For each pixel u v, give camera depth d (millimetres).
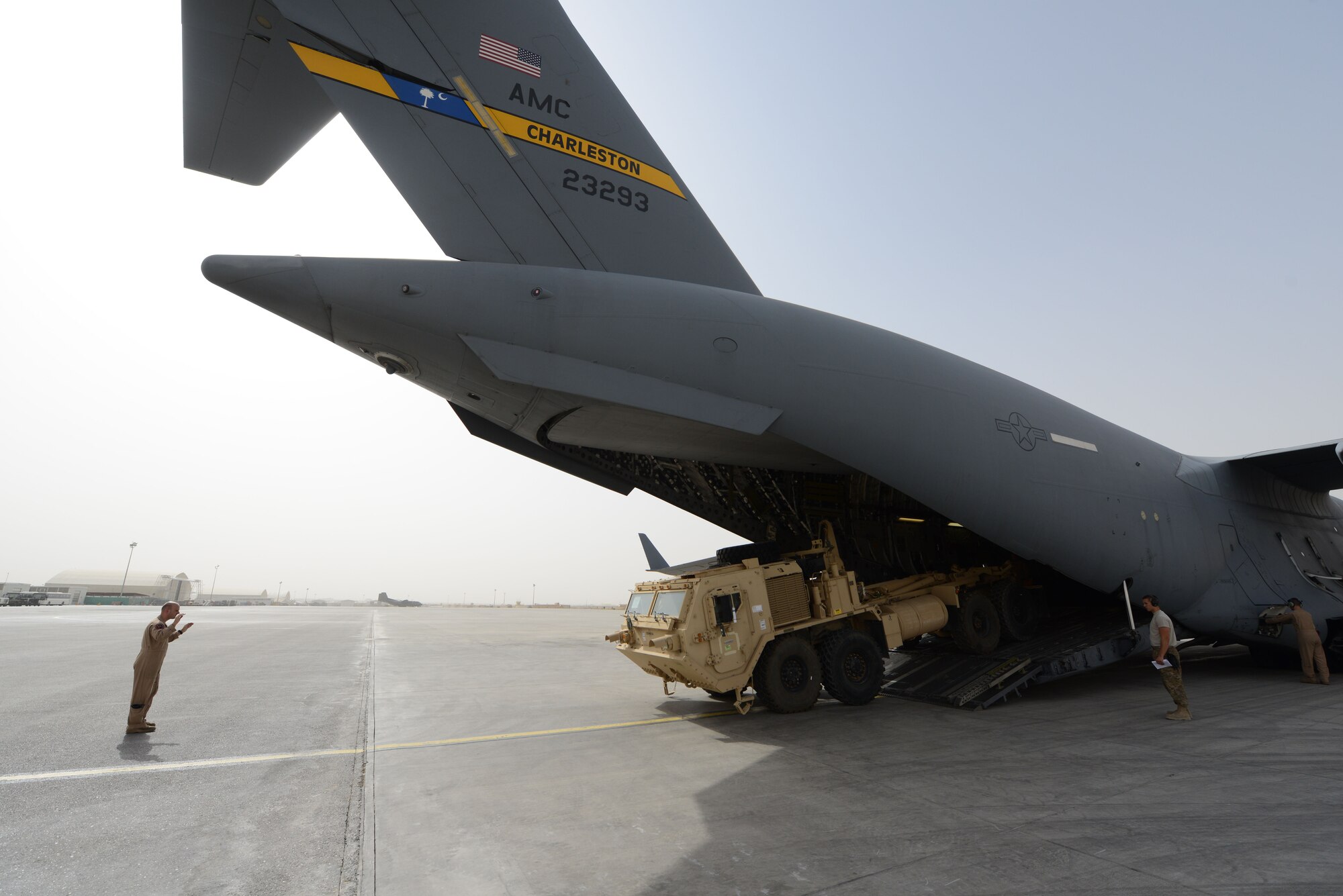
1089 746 5555
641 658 7430
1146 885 2881
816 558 7637
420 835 3623
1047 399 8711
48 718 6801
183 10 5066
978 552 10289
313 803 4207
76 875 3121
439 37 6070
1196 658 12430
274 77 5613
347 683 9734
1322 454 9836
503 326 5750
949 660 8594
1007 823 3695
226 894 2922
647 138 7258
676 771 4895
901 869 3076
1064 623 9539
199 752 5504
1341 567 11891
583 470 8398
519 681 10148
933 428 7223
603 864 3186
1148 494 8945
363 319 5539
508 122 6355
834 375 6852
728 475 8914
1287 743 5621
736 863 3176
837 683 7309
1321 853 3227
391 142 5793
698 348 6371
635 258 6918
